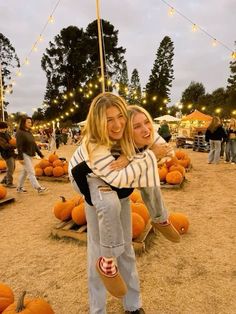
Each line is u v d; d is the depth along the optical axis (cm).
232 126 1175
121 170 163
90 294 218
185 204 578
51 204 603
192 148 2045
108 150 168
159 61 5147
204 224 460
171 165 804
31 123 676
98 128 164
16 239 421
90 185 170
